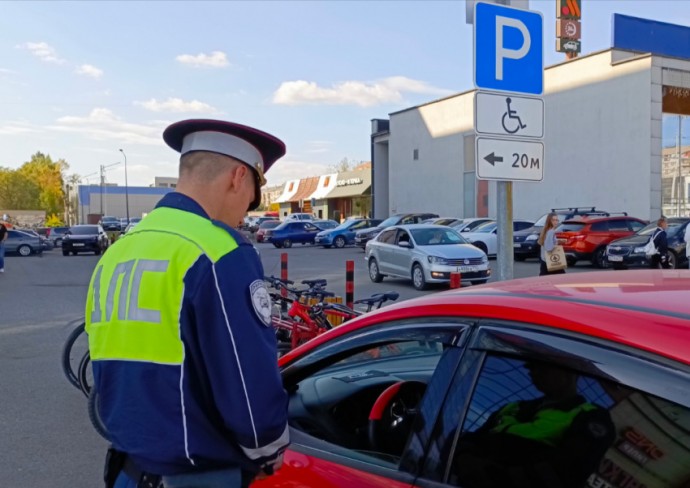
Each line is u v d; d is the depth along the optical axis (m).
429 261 14.41
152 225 1.80
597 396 1.57
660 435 1.44
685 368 1.42
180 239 1.71
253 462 1.75
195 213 1.80
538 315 1.75
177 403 1.64
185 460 1.64
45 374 7.31
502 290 2.11
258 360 1.64
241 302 1.65
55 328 10.34
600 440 1.55
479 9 5.25
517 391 1.74
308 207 68.69
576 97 28.86
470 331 1.91
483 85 5.29
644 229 18.84
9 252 33.09
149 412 1.65
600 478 1.54
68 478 4.52
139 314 1.68
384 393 2.58
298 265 22.00
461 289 2.29
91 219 77.25
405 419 2.49
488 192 33.69
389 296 6.70
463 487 1.77
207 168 1.87
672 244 17.53
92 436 5.33
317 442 2.37
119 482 1.80
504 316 1.83
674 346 1.47
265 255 27.92
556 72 29.80
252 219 62.56
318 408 2.63
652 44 28.00
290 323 7.22
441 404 1.89
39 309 12.60
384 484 1.95
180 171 1.92
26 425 5.60
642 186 25.88
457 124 36.03
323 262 23.44
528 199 31.81
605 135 27.50
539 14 5.51
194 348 1.65
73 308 12.73
